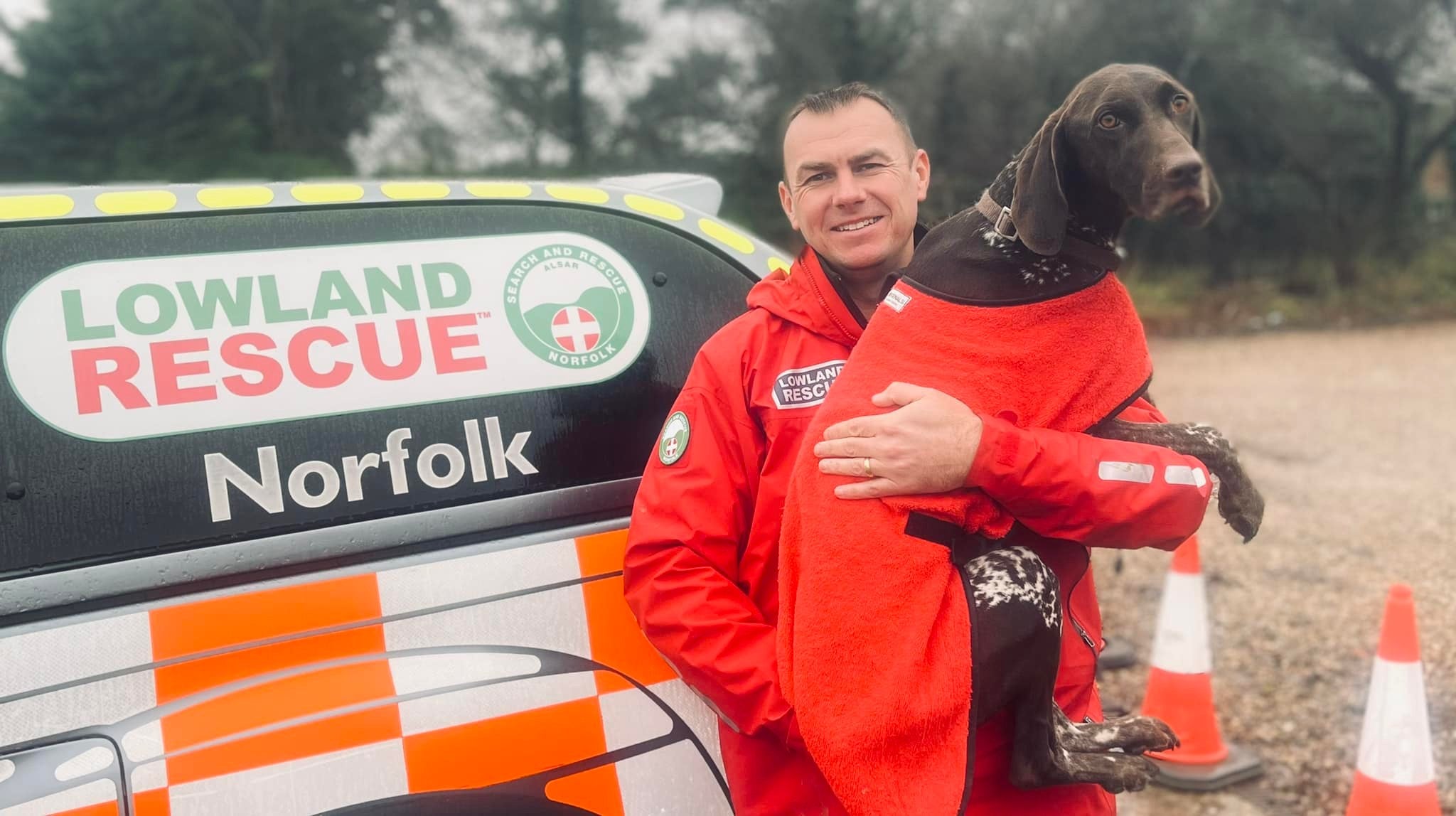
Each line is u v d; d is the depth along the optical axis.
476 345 2.03
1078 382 1.86
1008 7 26.44
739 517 1.99
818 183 2.10
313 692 1.73
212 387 1.84
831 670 1.71
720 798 1.94
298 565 1.82
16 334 1.77
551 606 1.92
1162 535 1.82
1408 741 3.04
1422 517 6.30
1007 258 1.89
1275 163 26.36
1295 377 12.80
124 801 1.59
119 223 1.90
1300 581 5.32
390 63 35.81
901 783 1.67
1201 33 25.00
